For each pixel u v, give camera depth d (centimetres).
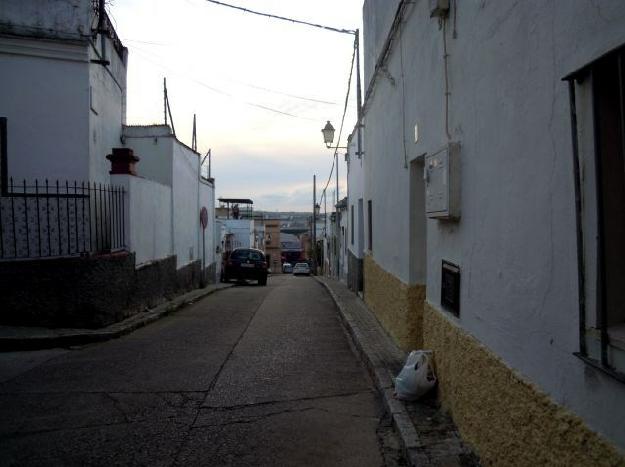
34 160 997
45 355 799
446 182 459
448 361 488
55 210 948
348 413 550
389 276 896
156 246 1331
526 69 312
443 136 507
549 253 285
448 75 489
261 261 2539
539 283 298
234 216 5653
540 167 295
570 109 255
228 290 2050
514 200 333
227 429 505
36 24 991
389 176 908
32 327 904
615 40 221
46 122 1002
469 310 432
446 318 501
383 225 992
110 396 600
